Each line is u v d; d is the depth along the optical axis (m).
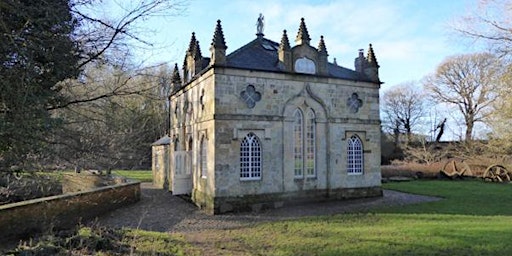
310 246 14.22
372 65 29.58
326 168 27.16
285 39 25.97
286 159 25.53
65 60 8.19
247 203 23.88
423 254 12.72
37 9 6.84
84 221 20.06
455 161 46.56
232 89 23.88
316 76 26.89
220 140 23.31
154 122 39.00
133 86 9.81
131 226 19.08
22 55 6.79
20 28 6.90
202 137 26.11
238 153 23.83
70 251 10.33
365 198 28.16
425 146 57.88
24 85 6.80
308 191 26.31
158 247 13.25
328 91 27.45
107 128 10.35
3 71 6.70
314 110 26.91
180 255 12.47
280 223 19.17
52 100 8.39
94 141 9.95
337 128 27.69
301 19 27.02
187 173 29.56
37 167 8.70
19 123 6.88
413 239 14.62
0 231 14.50
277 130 25.30
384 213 21.45
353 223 18.62
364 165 28.73
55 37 7.62
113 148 10.66
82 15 8.11
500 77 21.00
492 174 41.91
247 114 24.27
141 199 29.59
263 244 14.80
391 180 42.03
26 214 15.79
